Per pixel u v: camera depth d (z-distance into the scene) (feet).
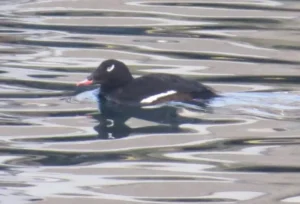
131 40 68.85
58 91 55.83
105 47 66.69
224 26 72.84
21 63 61.98
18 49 65.77
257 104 52.60
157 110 51.90
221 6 79.97
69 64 61.98
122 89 54.19
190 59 63.57
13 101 53.78
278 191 40.42
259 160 44.14
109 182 41.57
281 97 53.98
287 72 60.18
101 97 54.60
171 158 44.52
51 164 43.73
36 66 61.26
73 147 46.09
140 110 52.19
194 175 42.32
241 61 63.00
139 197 39.93
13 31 71.05
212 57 64.08
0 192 40.37
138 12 77.77
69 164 43.73
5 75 59.00
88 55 64.44
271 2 81.71
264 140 46.91
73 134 48.08
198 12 77.66
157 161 44.09
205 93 53.57
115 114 51.55
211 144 46.39
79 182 41.52
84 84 54.80
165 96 52.95
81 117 51.03
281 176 42.19
